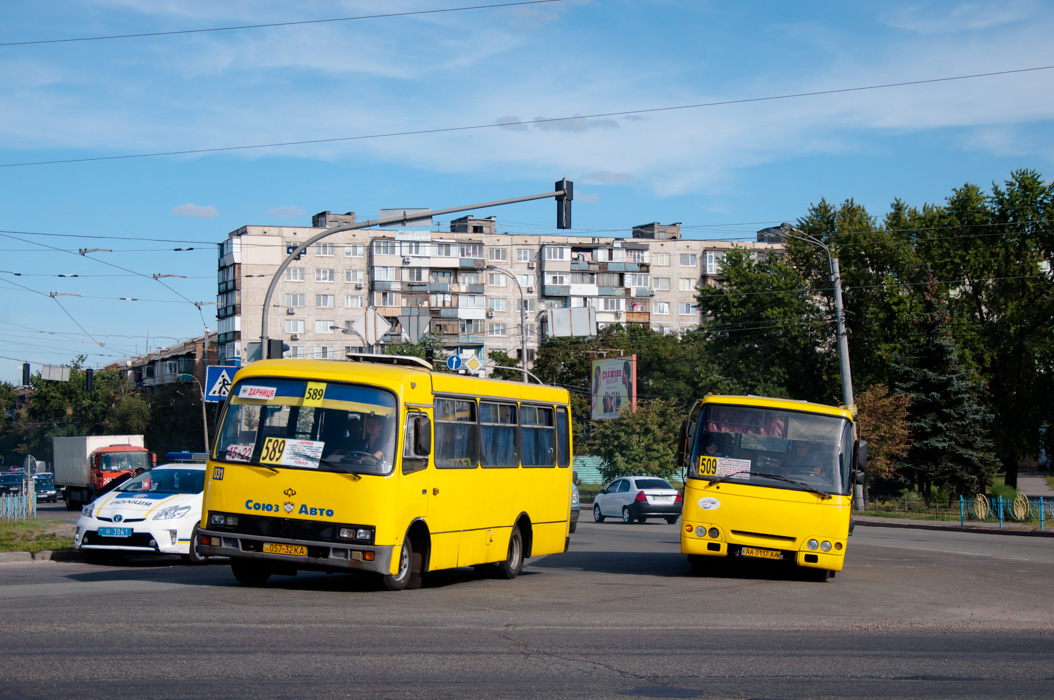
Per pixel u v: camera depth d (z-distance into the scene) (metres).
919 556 22.48
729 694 7.13
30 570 15.30
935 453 46.88
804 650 9.19
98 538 16.05
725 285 68.88
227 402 12.69
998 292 57.19
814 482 15.91
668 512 36.94
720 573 17.14
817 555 15.73
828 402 62.97
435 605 11.49
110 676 6.92
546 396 17.38
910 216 61.44
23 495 28.36
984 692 7.47
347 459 12.20
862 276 59.47
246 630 9.01
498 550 15.36
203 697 6.39
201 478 17.42
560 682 7.34
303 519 12.08
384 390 12.56
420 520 12.92
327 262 94.50
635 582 15.39
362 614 10.39
